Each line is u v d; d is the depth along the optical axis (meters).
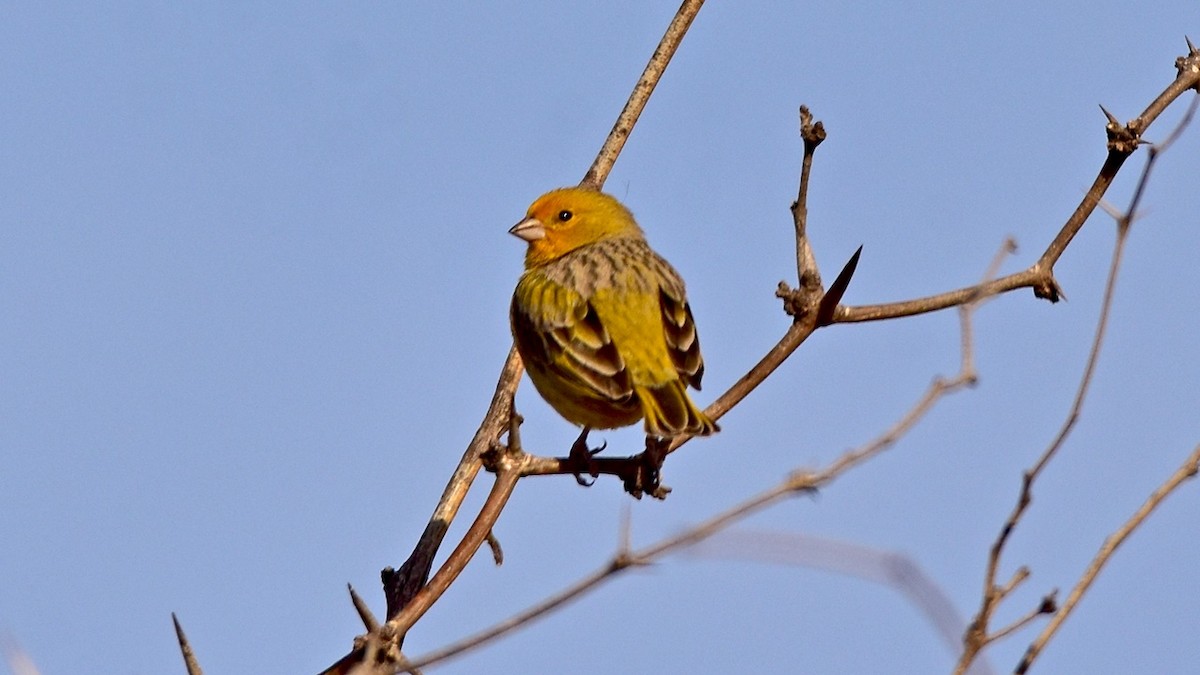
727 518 7.27
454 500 11.71
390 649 9.34
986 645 7.64
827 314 10.95
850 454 8.28
